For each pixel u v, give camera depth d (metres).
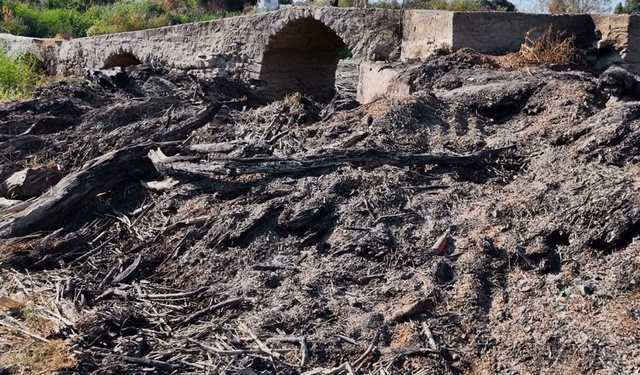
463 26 11.02
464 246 5.17
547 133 6.68
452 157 6.36
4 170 8.11
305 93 16.25
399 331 4.49
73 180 6.59
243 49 15.84
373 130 7.11
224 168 6.36
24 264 5.72
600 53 11.38
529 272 4.88
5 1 34.25
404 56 12.40
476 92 7.92
